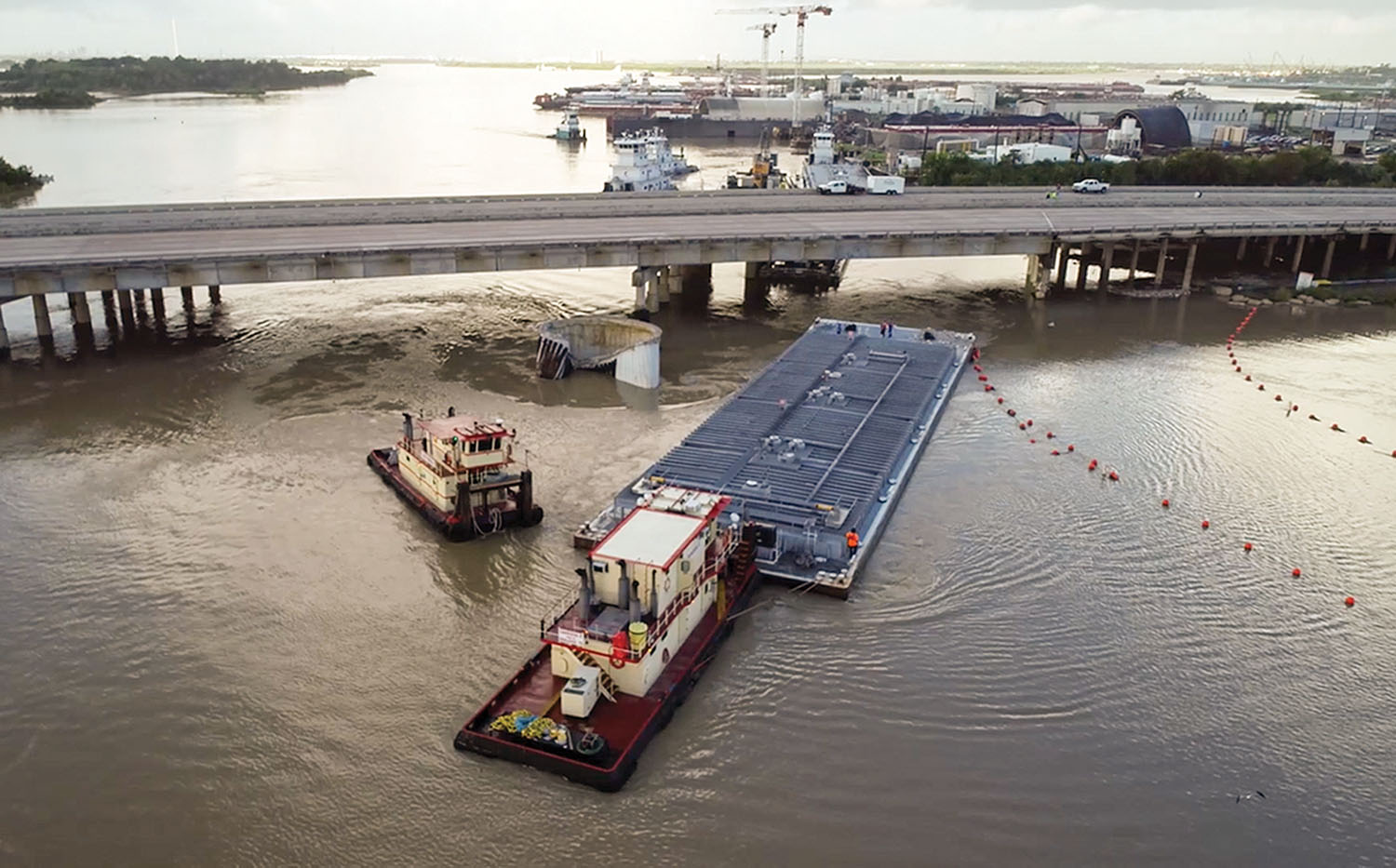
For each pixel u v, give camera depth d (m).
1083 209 119.19
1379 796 35.22
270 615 44.00
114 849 31.62
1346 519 55.91
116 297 95.31
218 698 38.56
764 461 57.66
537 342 85.06
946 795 34.44
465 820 32.94
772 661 41.72
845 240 96.19
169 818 32.94
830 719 38.16
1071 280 116.06
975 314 99.88
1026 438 66.44
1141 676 41.31
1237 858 32.28
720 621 42.72
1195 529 54.19
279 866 31.09
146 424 64.88
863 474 56.28
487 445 51.69
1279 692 40.62
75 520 51.94
